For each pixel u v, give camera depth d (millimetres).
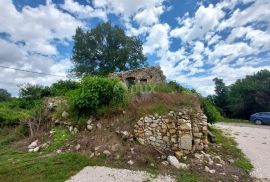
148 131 8305
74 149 8125
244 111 33844
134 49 33406
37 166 6672
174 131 8203
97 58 32188
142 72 19156
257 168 7668
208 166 7332
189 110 8820
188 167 7074
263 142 12000
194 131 8500
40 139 9508
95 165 7012
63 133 9328
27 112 13906
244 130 16734
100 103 9688
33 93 18922
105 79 9906
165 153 7801
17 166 6711
